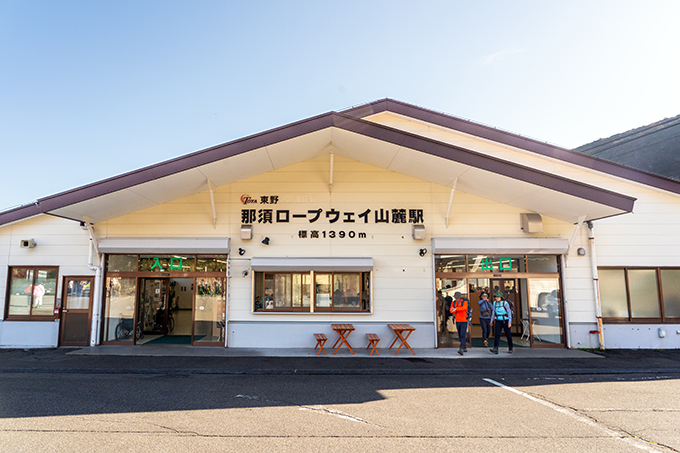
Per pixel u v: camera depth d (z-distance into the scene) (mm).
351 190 11094
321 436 4559
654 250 10789
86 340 10680
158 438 4441
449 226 10961
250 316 10594
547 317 10781
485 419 5176
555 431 4770
